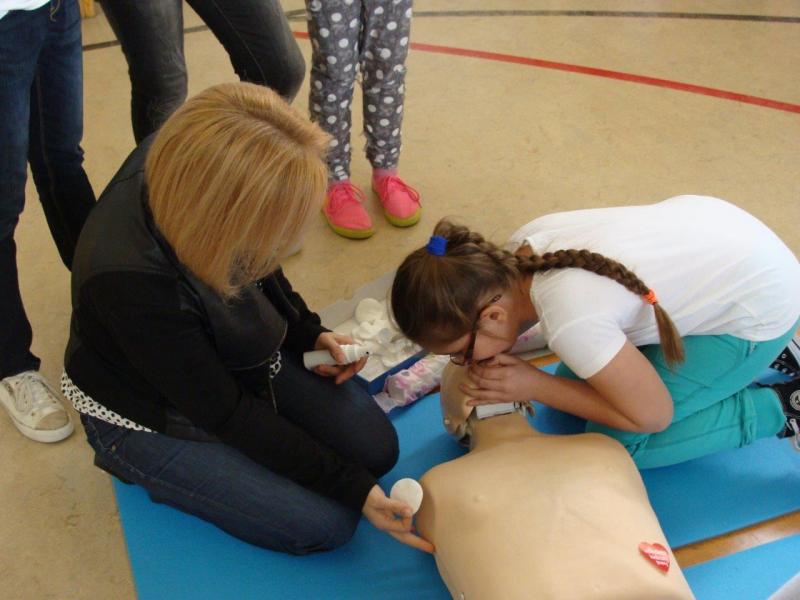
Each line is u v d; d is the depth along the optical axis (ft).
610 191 7.11
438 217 6.78
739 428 4.37
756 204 6.95
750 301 3.91
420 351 5.20
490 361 3.99
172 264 3.05
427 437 4.86
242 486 3.91
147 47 4.87
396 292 3.65
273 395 4.07
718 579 4.06
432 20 10.00
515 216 6.80
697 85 8.72
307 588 4.01
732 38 9.71
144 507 4.40
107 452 3.89
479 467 3.92
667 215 4.01
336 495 3.80
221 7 5.05
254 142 2.68
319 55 5.64
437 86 8.62
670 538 4.25
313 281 6.09
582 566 3.46
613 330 3.57
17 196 4.20
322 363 4.39
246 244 2.82
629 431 4.06
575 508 3.67
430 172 7.32
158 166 2.77
